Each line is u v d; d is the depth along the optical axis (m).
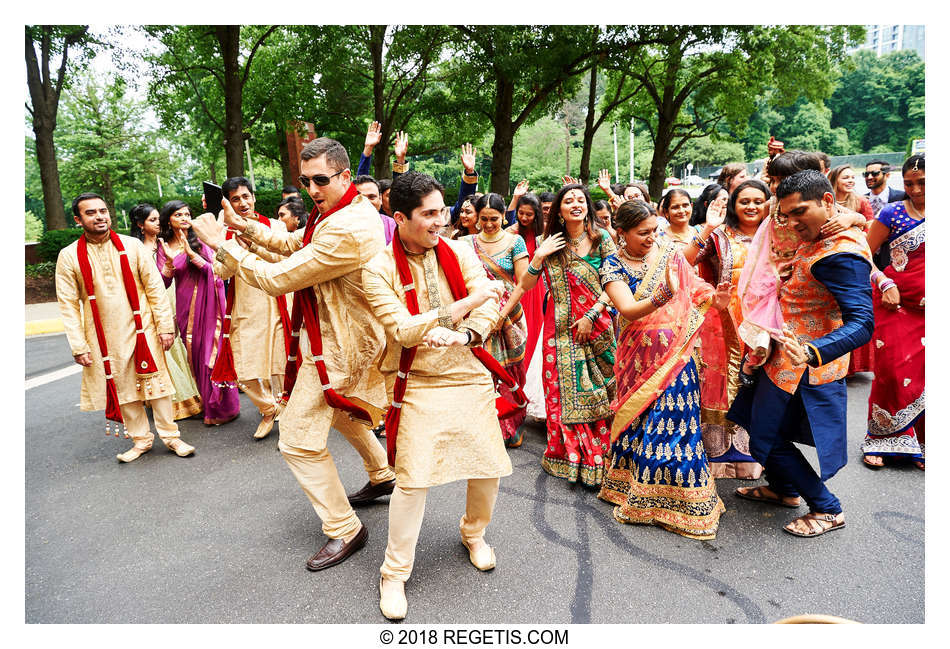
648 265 3.04
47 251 14.15
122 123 30.39
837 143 48.59
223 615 2.28
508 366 3.79
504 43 13.88
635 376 2.82
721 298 2.97
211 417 4.50
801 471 2.71
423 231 2.15
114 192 32.03
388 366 2.34
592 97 17.42
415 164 41.84
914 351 3.26
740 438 3.24
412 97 17.84
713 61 17.73
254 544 2.78
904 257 3.30
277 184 38.22
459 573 2.49
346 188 2.45
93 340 3.63
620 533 2.79
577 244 3.30
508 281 3.79
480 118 17.55
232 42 12.85
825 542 2.66
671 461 2.72
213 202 2.56
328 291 2.44
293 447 2.49
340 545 2.62
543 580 2.44
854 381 5.25
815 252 2.53
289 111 16.33
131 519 3.05
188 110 18.06
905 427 3.34
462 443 2.24
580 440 3.31
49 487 3.47
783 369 2.61
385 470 3.08
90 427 4.59
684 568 2.49
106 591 2.44
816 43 17.98
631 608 2.25
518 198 4.75
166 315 3.81
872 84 50.75
